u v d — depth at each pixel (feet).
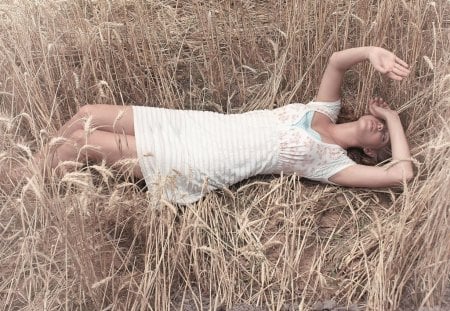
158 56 10.39
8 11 9.56
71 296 7.72
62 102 9.79
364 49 8.98
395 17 9.52
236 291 8.01
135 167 8.64
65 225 7.16
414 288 7.77
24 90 9.16
